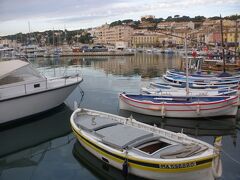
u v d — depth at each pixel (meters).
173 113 18.02
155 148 11.23
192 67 34.97
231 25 101.88
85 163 12.41
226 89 21.73
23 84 17.02
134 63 64.44
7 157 13.25
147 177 10.08
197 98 18.88
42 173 11.66
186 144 10.83
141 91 23.48
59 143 14.75
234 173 10.94
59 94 19.03
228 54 45.47
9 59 20.05
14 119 16.83
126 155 10.22
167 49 108.06
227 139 14.81
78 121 13.91
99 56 92.50
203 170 9.58
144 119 18.25
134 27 164.88
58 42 124.44
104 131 11.98
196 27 155.62
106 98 24.41
